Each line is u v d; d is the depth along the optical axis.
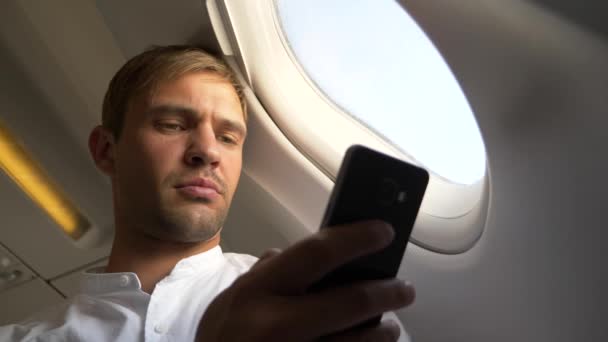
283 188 1.29
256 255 1.54
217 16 1.12
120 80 1.22
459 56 0.77
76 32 1.24
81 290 1.16
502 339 1.10
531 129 0.78
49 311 1.17
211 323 0.47
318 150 1.22
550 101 0.74
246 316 0.44
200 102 1.13
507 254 0.95
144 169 1.09
